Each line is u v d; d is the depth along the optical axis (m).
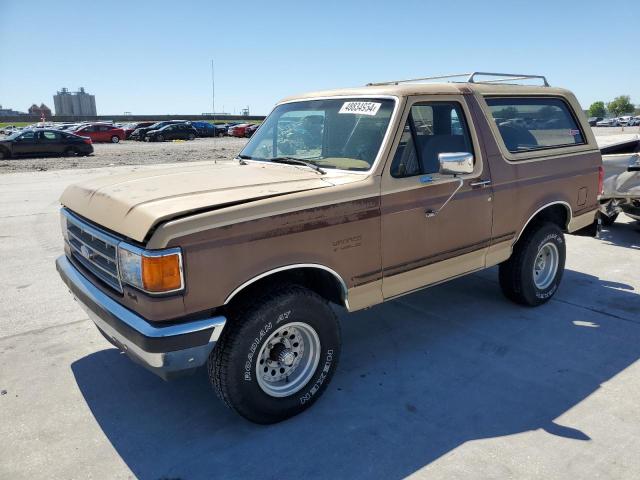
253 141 4.89
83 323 5.02
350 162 3.84
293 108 4.61
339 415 3.51
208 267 2.93
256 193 3.24
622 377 3.95
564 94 5.47
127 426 3.41
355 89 4.29
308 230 3.31
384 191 3.70
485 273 6.45
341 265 3.53
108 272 3.24
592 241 8.00
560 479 2.88
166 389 3.86
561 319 5.03
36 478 2.93
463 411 3.53
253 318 3.15
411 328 4.89
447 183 4.11
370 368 4.14
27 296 5.70
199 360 2.98
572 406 3.57
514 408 3.56
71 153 26.95
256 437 3.29
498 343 4.55
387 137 3.77
